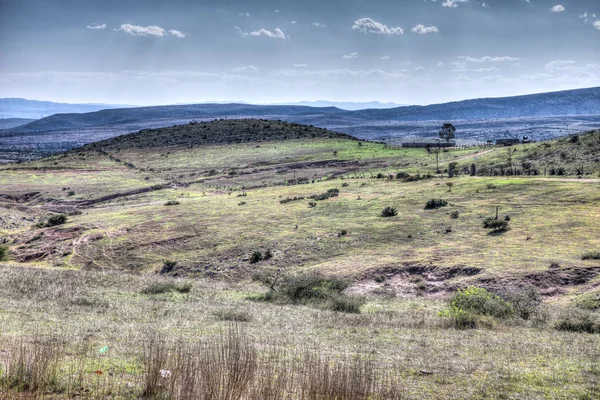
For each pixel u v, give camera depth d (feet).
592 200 191.21
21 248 219.41
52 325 60.90
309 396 28.19
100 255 201.26
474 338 63.46
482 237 166.91
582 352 54.95
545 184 228.84
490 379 42.04
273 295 110.32
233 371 28.25
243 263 176.45
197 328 64.44
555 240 152.87
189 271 176.24
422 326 73.92
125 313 76.43
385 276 144.77
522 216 183.83
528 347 57.47
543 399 37.24
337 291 110.32
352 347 54.75
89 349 45.70
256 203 277.85
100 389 31.37
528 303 92.27
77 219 272.51
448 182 265.54
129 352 45.01
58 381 31.73
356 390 28.25
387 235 185.88
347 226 204.64
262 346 51.34
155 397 28.76
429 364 46.98
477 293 92.63
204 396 26.08
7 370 32.01
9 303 78.23
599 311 97.71
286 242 192.85
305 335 63.16
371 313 91.30
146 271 180.24
